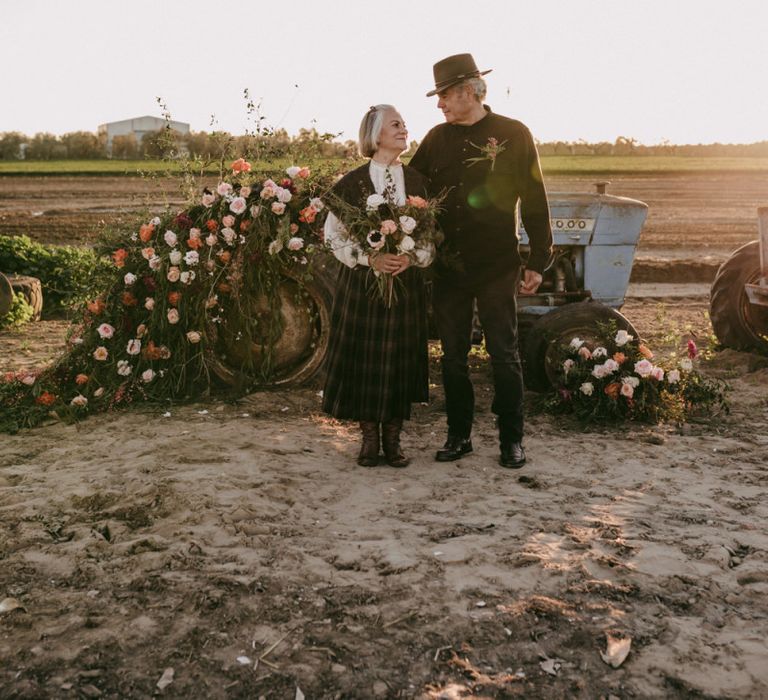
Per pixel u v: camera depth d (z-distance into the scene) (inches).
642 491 137.2
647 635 91.2
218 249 186.4
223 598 97.7
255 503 126.2
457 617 94.6
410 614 95.0
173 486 130.8
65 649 88.0
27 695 80.7
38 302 334.0
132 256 192.7
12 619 93.4
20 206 815.1
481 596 99.3
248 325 188.7
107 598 98.6
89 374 190.9
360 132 141.6
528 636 91.3
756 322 251.3
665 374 187.5
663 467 150.5
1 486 137.1
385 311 141.9
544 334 194.2
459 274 146.1
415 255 137.8
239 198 180.9
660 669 85.2
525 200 145.7
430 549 111.4
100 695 81.1
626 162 1662.2
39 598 98.3
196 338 185.3
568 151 2037.4
